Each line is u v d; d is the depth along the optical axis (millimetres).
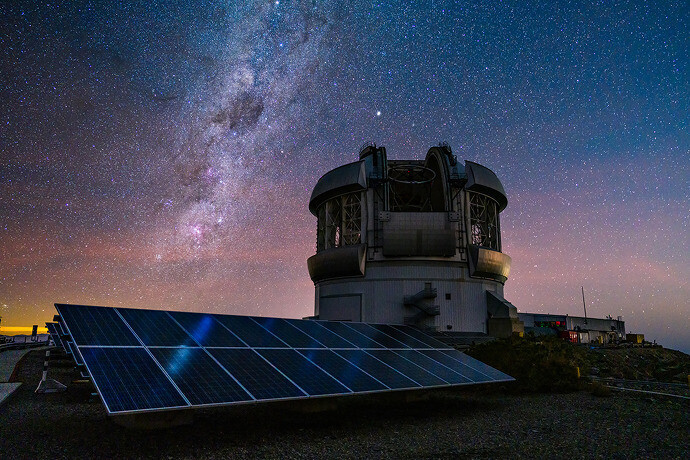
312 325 19828
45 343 63656
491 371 20297
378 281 50969
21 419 13578
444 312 49875
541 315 94500
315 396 12750
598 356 47219
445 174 53250
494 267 52406
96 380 10305
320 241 59938
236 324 16891
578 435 13852
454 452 11766
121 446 11133
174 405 10336
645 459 11133
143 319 14602
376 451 11836
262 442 12508
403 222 50156
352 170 53844
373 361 17141
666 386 26375
